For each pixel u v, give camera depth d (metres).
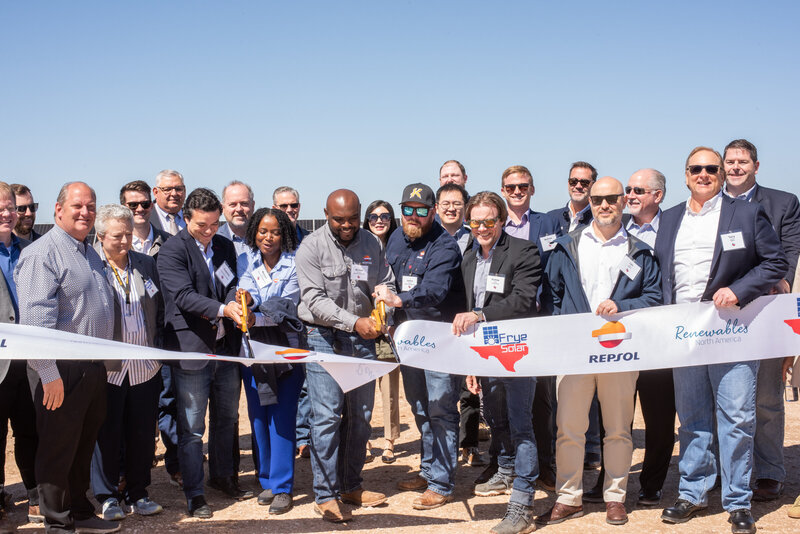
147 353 4.38
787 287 4.98
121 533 4.79
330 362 4.62
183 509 5.29
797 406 8.60
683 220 5.00
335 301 5.05
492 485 5.54
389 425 6.62
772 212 5.69
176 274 5.12
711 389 4.89
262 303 5.09
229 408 5.48
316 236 5.06
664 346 4.76
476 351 4.87
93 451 4.77
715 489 5.51
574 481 4.90
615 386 4.79
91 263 4.66
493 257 5.04
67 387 4.39
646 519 4.90
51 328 4.32
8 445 7.41
